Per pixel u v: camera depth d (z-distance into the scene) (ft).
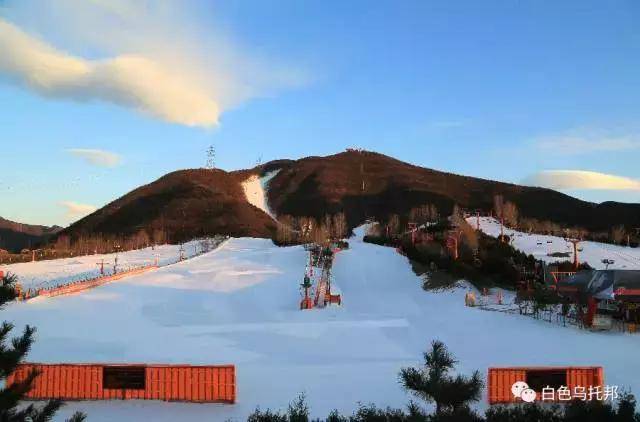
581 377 70.95
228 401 70.23
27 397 69.77
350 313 153.48
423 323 134.41
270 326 129.39
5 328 38.17
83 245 390.21
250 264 238.27
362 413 53.26
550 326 125.39
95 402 70.08
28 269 277.23
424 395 52.31
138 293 178.29
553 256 212.84
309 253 247.29
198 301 168.55
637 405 64.49
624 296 117.91
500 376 70.08
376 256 233.76
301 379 82.53
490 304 156.66
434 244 223.71
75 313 144.25
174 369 71.41
